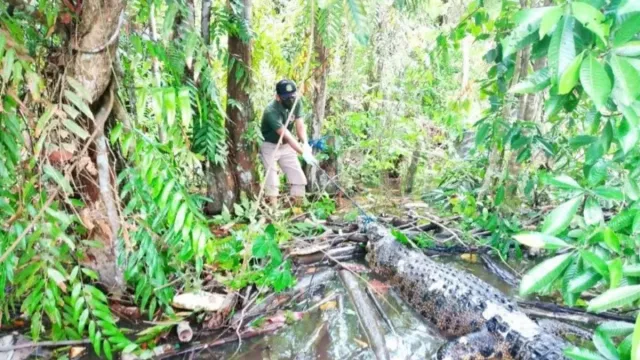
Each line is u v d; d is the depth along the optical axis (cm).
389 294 323
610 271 115
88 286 221
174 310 268
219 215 395
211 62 339
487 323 254
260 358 243
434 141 571
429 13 420
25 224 205
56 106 194
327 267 354
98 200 252
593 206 141
